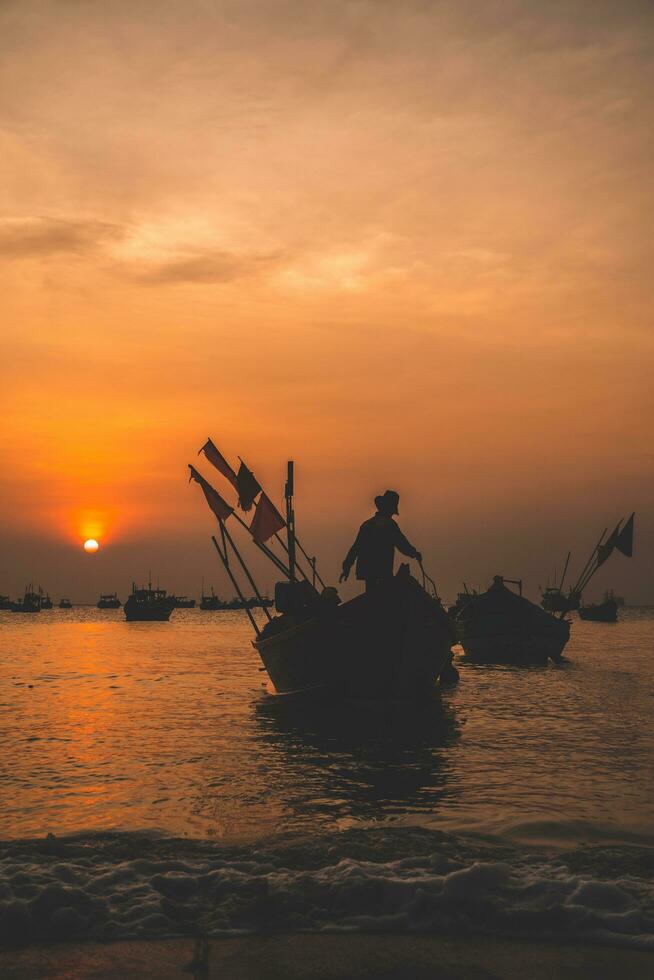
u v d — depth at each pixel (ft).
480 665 96.89
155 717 51.65
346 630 50.55
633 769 33.09
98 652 139.64
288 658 55.11
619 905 14.39
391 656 50.06
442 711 53.62
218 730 45.78
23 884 15.46
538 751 37.83
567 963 12.59
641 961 12.64
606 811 25.61
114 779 31.63
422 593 50.65
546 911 13.89
